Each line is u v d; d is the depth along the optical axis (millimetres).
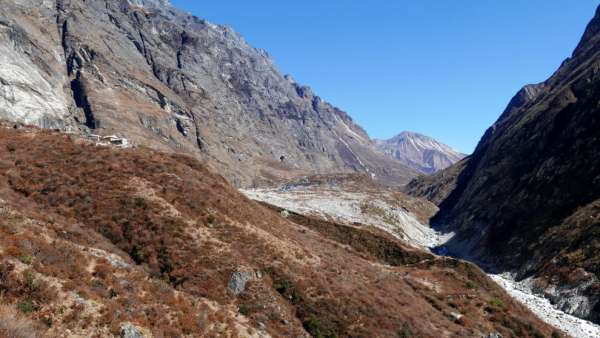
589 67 140625
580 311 57469
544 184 100188
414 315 38906
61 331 19312
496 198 121062
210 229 38406
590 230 70000
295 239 47844
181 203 40438
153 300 25047
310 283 36188
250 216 45469
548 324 51250
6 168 39562
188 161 54594
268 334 28375
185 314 25203
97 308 21625
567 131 109750
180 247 34438
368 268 50031
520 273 78500
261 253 37875
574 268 65312
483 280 59750
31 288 20406
